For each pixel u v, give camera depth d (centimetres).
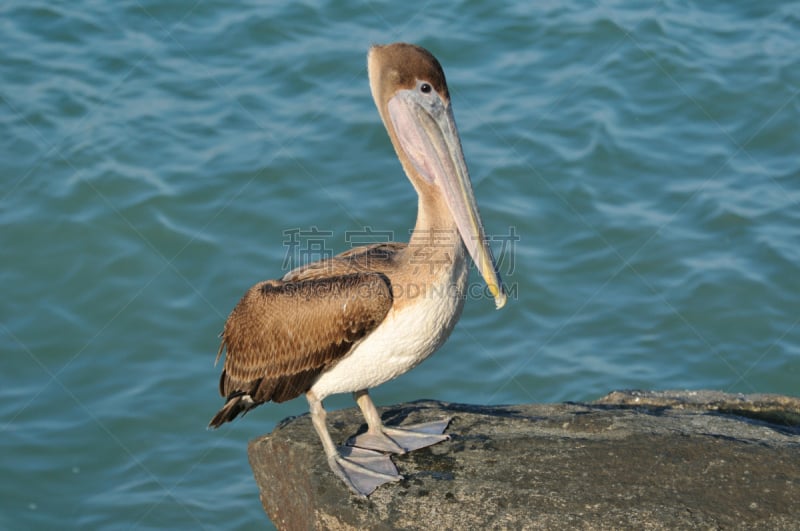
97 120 1780
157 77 1883
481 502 820
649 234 1602
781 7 2095
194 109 1814
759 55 1955
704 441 878
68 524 1211
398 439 926
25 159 1702
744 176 1709
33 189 1658
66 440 1311
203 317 1488
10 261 1562
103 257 1571
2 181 1669
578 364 1412
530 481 842
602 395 1363
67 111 1794
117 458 1295
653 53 1956
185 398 1375
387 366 887
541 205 1652
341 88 1859
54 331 1469
